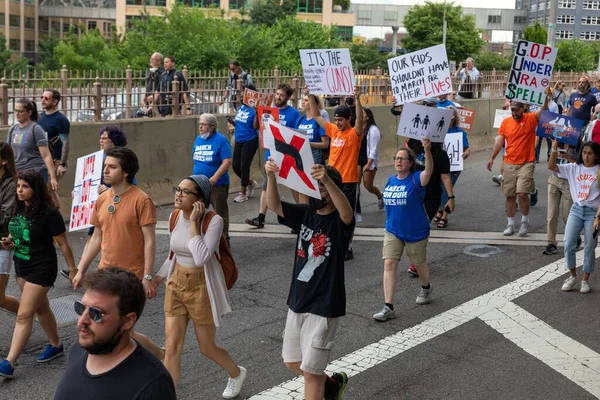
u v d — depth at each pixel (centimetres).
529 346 759
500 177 1577
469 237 1169
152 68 1427
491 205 1391
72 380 328
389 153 1838
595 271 1002
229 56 4172
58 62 5378
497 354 738
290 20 5278
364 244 1120
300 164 534
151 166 1334
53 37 6656
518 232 1205
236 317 816
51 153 1011
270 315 825
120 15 8019
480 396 649
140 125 1315
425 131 945
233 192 1448
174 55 4141
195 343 742
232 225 1204
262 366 695
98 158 794
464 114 1402
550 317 840
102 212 626
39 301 654
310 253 545
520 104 1122
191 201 584
